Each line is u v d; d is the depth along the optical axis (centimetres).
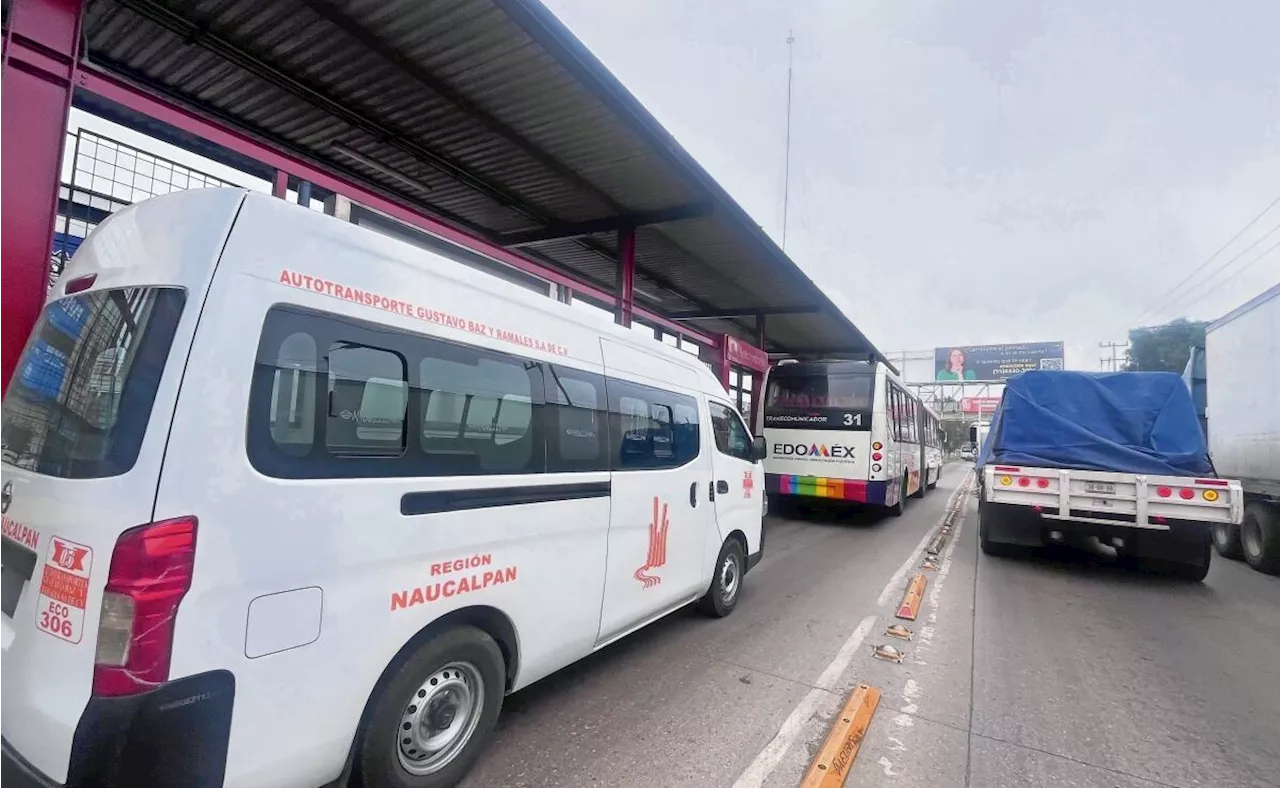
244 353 205
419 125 719
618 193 891
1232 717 387
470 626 284
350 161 805
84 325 224
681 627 516
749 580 688
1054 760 329
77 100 495
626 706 370
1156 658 487
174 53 596
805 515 1235
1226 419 1012
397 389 254
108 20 548
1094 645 512
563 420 346
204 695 190
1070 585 715
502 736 330
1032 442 811
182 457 188
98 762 176
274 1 525
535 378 329
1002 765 322
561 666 349
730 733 340
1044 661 470
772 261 1195
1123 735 360
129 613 178
